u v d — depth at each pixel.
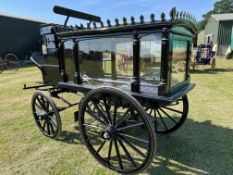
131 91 2.01
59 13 2.46
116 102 2.12
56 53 2.65
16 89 6.20
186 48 2.27
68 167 2.32
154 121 2.51
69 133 3.15
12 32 13.40
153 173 2.18
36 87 3.12
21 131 3.24
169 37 1.69
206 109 3.99
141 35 1.81
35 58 3.08
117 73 2.17
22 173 2.23
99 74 2.35
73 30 2.35
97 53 2.29
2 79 8.01
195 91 5.31
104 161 2.29
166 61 1.74
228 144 2.70
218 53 15.65
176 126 2.92
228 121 3.42
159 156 2.46
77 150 2.67
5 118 3.81
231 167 2.24
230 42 15.13
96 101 2.21
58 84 2.69
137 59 1.89
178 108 4.07
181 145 2.69
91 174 2.19
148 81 1.94
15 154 2.59
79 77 2.43
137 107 1.86
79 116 2.30
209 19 18.23
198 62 8.96
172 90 1.99
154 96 1.85
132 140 2.88
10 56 13.27
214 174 2.14
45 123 3.06
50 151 2.65
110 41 2.13
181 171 2.20
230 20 14.70
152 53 1.84
